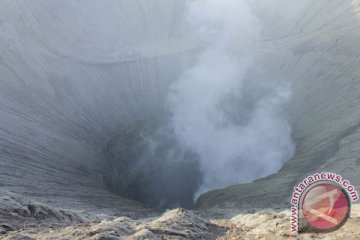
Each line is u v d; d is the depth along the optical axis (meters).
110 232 9.13
